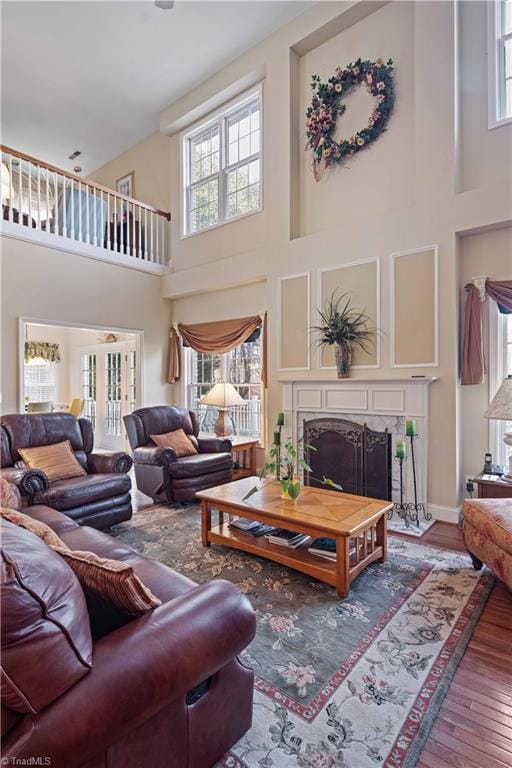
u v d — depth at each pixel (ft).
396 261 13.41
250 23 15.93
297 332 15.96
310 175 16.22
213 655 4.00
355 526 8.09
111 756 3.35
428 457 12.68
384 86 14.08
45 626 3.04
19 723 2.90
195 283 19.67
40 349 27.04
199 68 18.22
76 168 26.96
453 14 12.38
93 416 27.17
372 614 7.44
